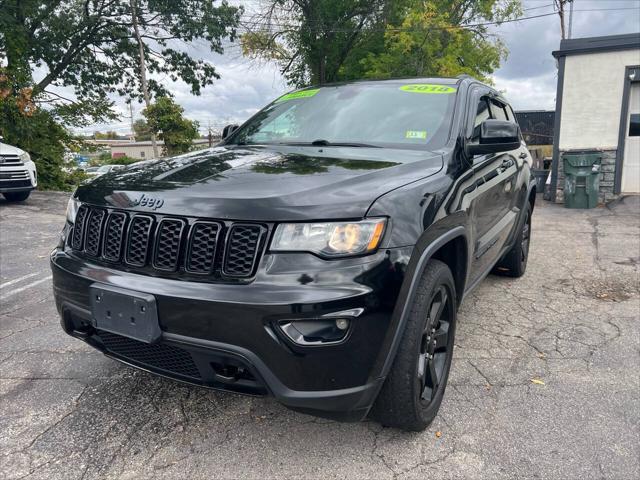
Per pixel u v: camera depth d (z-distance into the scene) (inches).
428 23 732.0
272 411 102.7
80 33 856.3
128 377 116.9
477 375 117.0
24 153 397.7
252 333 73.4
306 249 74.5
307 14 890.7
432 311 94.6
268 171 90.7
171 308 77.4
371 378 77.8
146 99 923.4
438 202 91.7
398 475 83.5
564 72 416.5
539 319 152.8
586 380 114.3
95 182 99.9
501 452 89.0
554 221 334.3
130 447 91.2
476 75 862.5
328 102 137.3
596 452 88.6
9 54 629.9
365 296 73.7
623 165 417.1
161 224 82.4
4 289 189.0
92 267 89.4
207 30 902.4
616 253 235.8
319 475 83.7
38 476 83.5
